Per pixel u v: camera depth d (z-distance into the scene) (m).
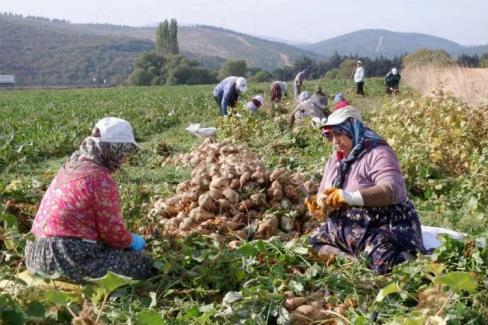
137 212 5.83
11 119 18.25
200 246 4.98
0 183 7.05
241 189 5.79
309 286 4.25
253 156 8.34
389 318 3.66
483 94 13.71
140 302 4.00
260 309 3.83
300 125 11.48
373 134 4.74
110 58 170.12
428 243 5.10
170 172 8.67
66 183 4.27
